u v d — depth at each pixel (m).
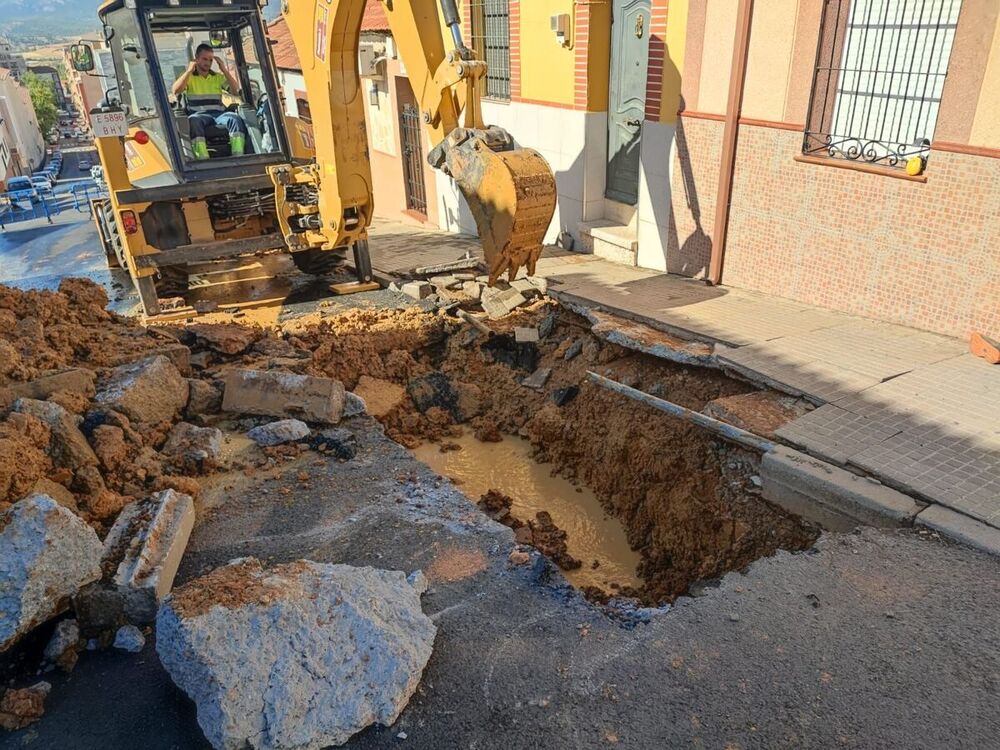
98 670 3.58
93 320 7.07
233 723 2.93
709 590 3.79
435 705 3.23
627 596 5.16
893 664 3.25
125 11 7.79
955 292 5.99
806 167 6.80
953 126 5.62
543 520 5.92
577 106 9.50
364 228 8.75
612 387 6.07
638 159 9.19
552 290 8.03
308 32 7.60
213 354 7.05
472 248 11.16
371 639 3.24
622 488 6.06
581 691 3.25
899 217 6.18
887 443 4.62
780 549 4.10
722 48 7.27
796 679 3.22
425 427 7.18
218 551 4.36
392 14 6.67
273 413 5.81
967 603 3.54
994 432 4.70
